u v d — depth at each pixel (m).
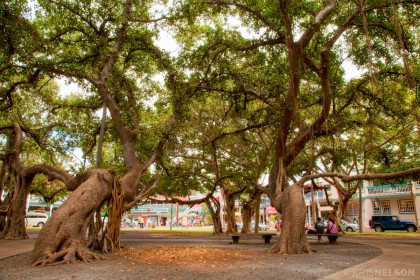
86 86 14.95
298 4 11.75
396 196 35.22
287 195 11.65
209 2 13.39
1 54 13.02
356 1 11.36
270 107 14.18
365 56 13.33
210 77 15.31
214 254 9.92
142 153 18.20
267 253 10.58
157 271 6.71
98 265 7.58
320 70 11.87
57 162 23.64
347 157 20.05
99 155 11.88
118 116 13.47
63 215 8.73
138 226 49.22
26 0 10.78
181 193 26.03
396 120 16.28
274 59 15.23
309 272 6.69
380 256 9.19
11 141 19.98
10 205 17.20
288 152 14.08
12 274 6.46
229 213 26.25
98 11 14.01
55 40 14.23
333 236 14.30
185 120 16.06
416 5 12.06
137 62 16.55
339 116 15.35
